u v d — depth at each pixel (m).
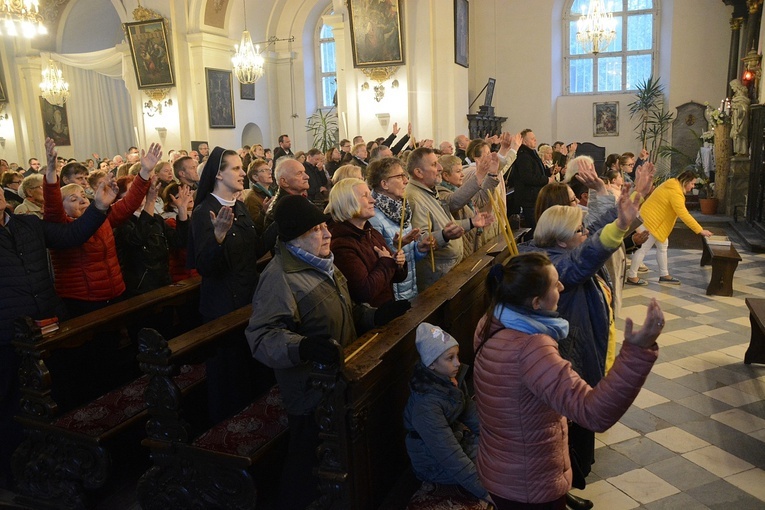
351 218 2.98
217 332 3.03
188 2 15.05
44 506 3.20
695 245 9.71
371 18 12.29
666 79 15.95
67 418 3.21
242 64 14.21
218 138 16.06
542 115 16.92
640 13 16.30
